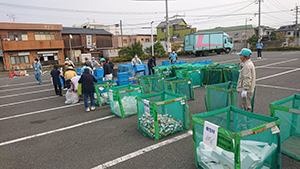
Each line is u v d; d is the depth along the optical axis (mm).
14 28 27828
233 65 8766
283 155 3279
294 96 3779
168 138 4160
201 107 5977
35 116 6379
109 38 38250
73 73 7824
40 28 29734
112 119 5555
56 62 31734
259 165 2578
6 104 8320
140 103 4531
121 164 3361
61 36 31938
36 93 10164
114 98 5676
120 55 31469
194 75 8578
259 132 2535
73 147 4102
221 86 5543
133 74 11633
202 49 27500
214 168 2707
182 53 32656
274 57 18719
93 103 6527
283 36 54312
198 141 3004
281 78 9062
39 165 3533
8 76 20750
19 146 4332
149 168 3188
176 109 4438
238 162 2365
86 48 35094
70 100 7570
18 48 28125
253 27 52031
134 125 5012
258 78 9531
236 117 3438
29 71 24969
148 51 32938
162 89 7207
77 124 5379
